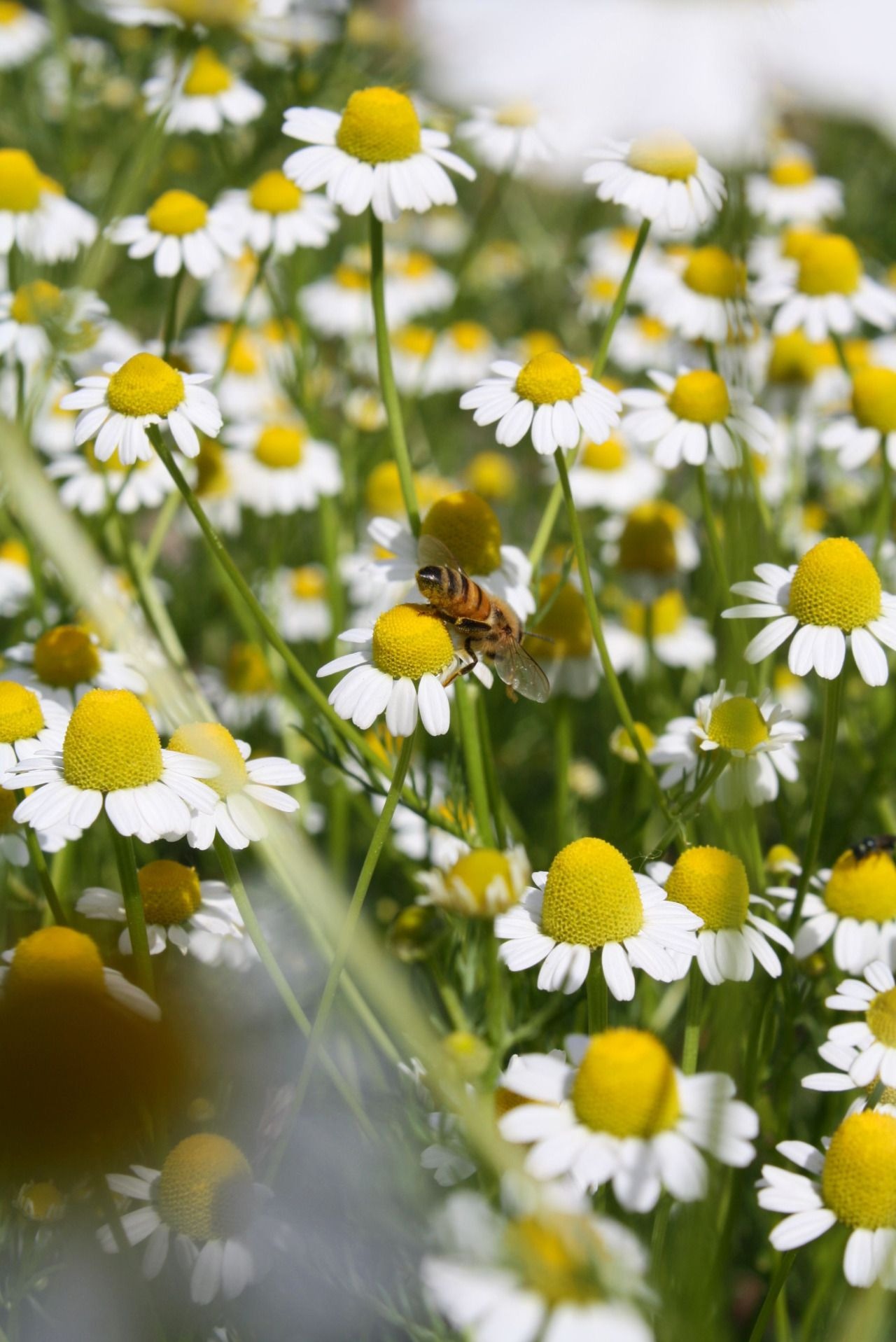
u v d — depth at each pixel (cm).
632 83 17
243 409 60
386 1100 38
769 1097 41
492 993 37
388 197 40
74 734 35
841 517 54
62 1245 35
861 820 47
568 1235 31
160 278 65
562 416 39
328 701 40
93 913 38
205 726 36
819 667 38
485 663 40
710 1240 32
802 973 40
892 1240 33
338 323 65
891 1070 36
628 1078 32
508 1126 32
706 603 51
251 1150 36
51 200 47
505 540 59
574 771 50
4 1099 33
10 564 49
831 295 49
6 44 68
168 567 59
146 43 65
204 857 44
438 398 67
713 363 43
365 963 32
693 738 41
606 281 68
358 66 51
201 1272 34
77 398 39
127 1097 34
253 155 50
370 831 48
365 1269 36
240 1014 38
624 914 35
